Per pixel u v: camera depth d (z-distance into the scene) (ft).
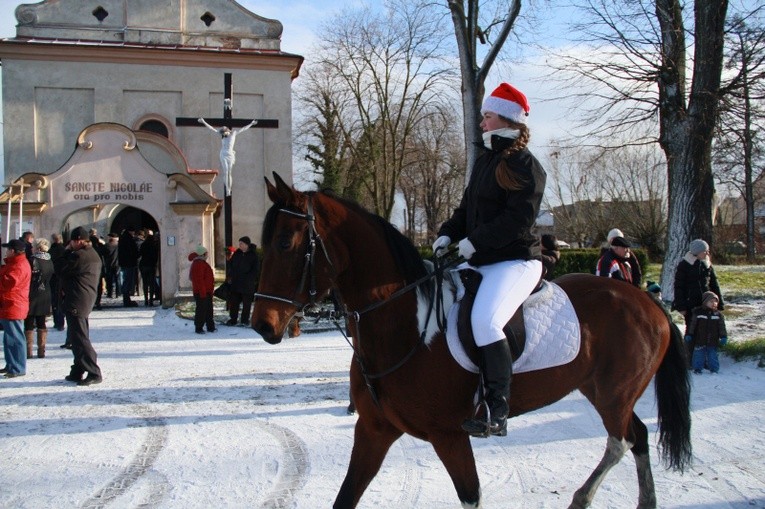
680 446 14.30
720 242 113.39
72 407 23.15
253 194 88.33
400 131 110.42
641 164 98.58
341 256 11.41
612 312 13.53
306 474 16.29
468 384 11.67
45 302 33.32
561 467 16.52
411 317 11.64
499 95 11.87
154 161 59.52
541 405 12.94
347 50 99.71
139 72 85.10
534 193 11.28
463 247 11.62
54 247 42.91
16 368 28.45
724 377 26.91
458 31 48.39
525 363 12.10
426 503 14.30
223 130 59.93
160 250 56.44
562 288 13.84
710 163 45.09
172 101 86.38
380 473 16.15
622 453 13.48
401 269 11.94
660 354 14.11
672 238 44.75
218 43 88.74
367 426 11.91
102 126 54.95
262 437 19.42
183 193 56.29
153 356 33.63
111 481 15.93
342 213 11.54
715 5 42.55
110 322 47.09
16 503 14.60
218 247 87.04
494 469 16.37
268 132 88.69
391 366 11.48
